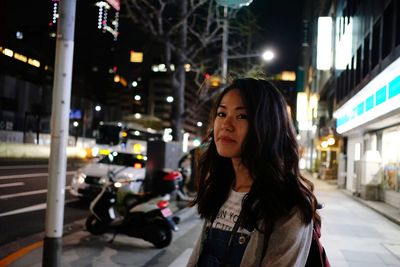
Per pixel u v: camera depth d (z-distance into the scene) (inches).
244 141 61.0
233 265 57.9
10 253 266.8
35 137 1512.1
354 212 517.3
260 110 61.0
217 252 61.6
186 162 804.0
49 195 176.9
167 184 416.2
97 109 2252.7
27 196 509.4
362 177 640.4
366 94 589.0
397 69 417.4
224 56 689.0
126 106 4697.3
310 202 57.3
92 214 319.6
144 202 313.3
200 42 633.0
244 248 57.6
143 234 293.7
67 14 174.2
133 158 561.6
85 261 253.0
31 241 303.3
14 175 721.6
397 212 493.4
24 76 2354.8
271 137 60.6
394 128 564.7
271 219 55.4
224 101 65.0
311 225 58.2
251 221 57.7
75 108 2135.8
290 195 57.2
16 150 1186.6
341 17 941.2
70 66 175.9
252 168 60.2
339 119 896.3
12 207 436.5
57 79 173.9
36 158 1304.1
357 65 742.5
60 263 177.9
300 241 54.9
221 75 669.9
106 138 1103.0
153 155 458.3
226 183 71.9
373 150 660.1
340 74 970.7
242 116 62.2
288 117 64.5
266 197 56.6
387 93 467.8
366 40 667.4
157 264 252.4
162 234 290.8
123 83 4512.8
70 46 175.3
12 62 2249.0
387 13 538.0
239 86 64.0
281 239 54.6
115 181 326.6
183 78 596.4
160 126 1790.1
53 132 176.6
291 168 62.1
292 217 55.6
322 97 1461.6
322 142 1211.9
